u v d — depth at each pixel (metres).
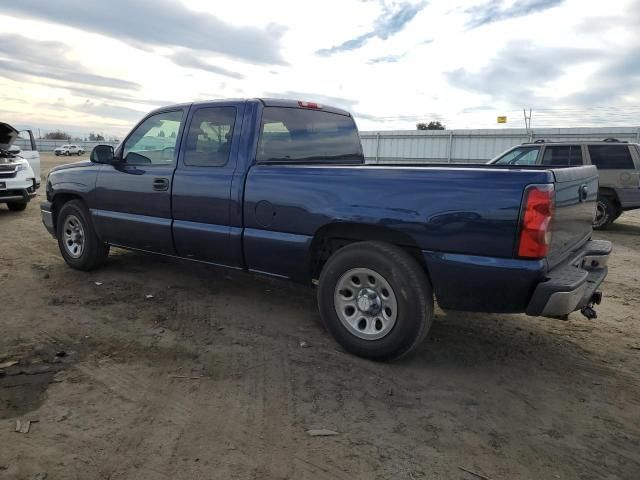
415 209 3.28
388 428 2.83
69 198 5.91
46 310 4.54
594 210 4.23
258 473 2.41
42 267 6.01
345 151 5.12
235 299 5.00
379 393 3.21
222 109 4.39
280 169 3.93
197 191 4.40
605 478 2.45
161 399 3.07
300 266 3.88
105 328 4.16
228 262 4.37
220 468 2.44
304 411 2.98
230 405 3.02
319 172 3.72
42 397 3.05
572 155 10.54
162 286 5.34
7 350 3.69
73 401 3.02
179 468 2.43
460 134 21.80
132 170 5.00
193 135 4.55
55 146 76.56
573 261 3.51
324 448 2.62
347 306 3.71
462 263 3.14
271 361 3.63
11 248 7.08
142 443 2.62
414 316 3.36
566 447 2.70
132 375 3.37
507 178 3.02
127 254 6.71
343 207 3.55
